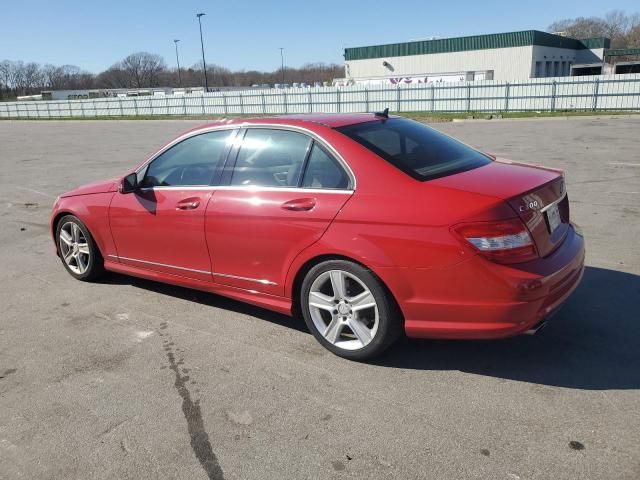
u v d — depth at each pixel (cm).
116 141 2266
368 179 333
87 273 519
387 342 335
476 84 3180
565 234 351
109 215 475
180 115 4378
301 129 371
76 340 402
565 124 2200
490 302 298
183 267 433
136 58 11300
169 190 433
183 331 409
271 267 375
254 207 374
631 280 462
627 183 892
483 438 271
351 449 269
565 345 357
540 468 248
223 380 338
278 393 320
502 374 328
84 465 267
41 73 11375
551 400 299
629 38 9394
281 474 254
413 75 5109
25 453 278
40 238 707
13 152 1922
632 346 353
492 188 311
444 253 301
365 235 323
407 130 391
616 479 239
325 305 354
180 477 256
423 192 315
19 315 454
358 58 5709
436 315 313
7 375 356
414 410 297
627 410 287
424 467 253
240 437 282
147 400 320
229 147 406
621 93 2802
